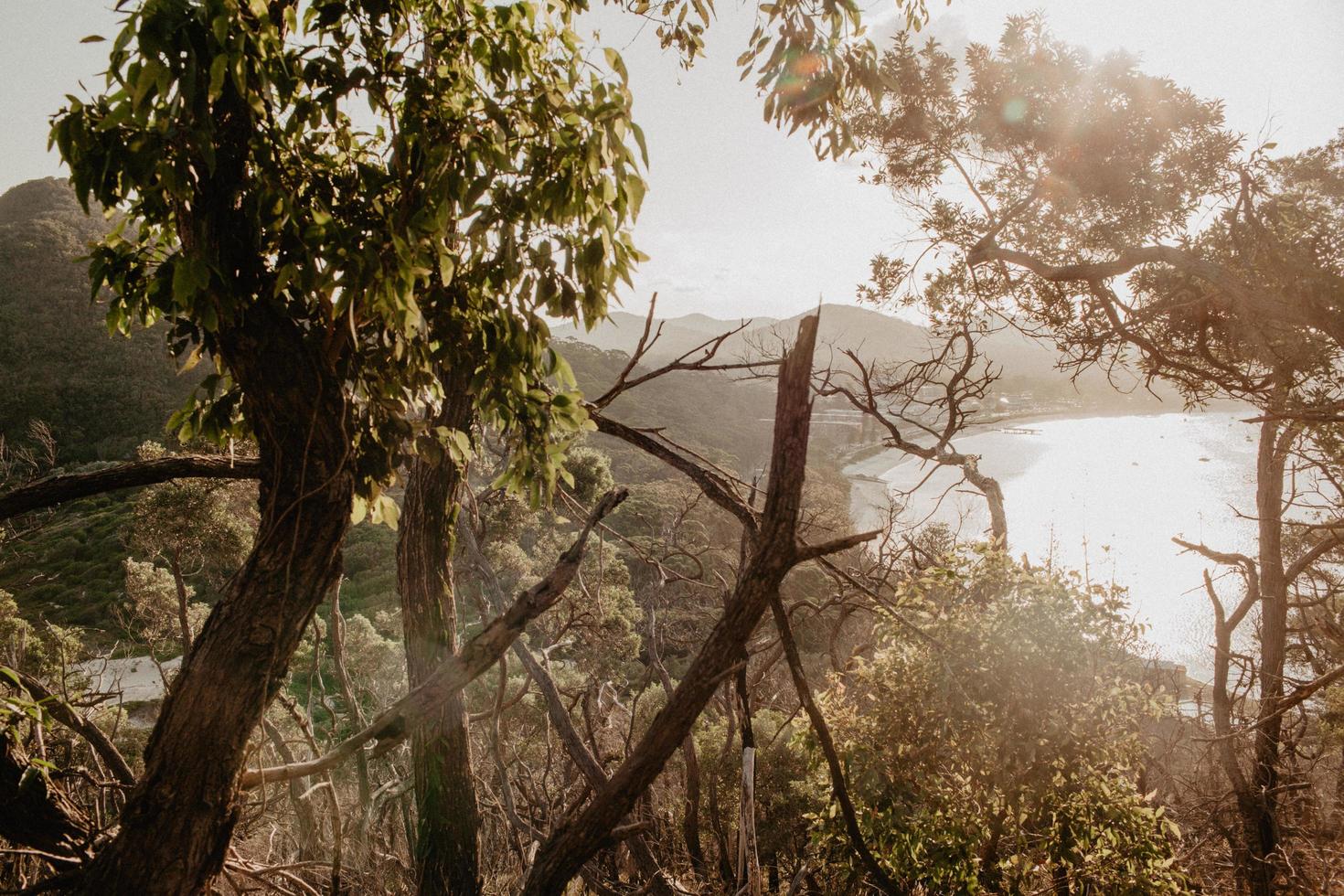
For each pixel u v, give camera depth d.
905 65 7.23
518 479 2.75
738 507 3.24
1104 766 4.69
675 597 12.48
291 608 1.89
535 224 2.30
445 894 4.12
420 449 2.48
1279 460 9.11
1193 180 6.38
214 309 1.70
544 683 6.07
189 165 1.71
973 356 8.16
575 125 2.18
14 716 2.55
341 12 2.03
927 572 5.23
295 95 2.03
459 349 2.59
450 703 4.21
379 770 7.73
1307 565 9.00
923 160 7.69
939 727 4.67
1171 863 4.77
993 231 6.90
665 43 3.73
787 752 8.56
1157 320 6.71
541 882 2.03
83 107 1.63
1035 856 4.94
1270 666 9.03
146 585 12.30
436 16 2.18
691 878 7.02
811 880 6.48
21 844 2.62
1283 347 5.53
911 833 4.59
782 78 3.09
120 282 2.08
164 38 1.48
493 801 6.47
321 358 1.90
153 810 1.76
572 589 10.59
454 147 2.06
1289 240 5.55
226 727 1.78
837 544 2.06
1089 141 6.49
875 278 8.40
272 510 1.90
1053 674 4.54
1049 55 6.60
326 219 1.80
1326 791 11.02
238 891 3.89
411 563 4.28
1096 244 7.05
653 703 10.87
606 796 2.02
